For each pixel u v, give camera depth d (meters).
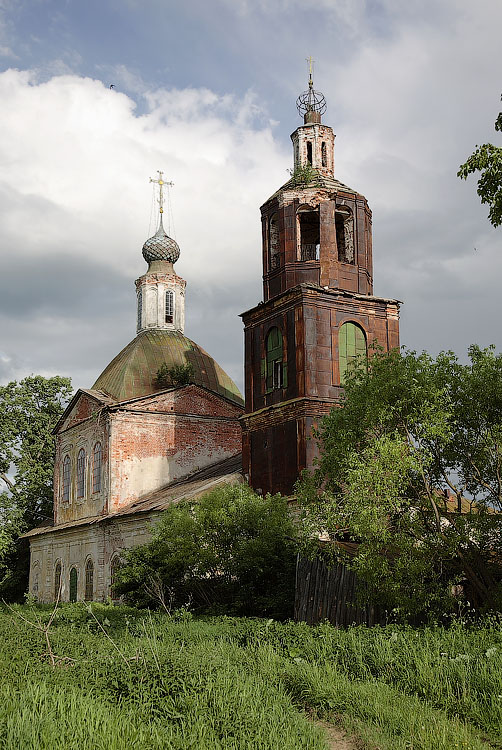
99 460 44.41
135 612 25.48
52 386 55.34
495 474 18.80
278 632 17.94
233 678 12.41
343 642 15.69
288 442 31.09
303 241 36.72
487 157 16.25
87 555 43.88
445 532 18.36
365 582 19.75
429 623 17.33
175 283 51.91
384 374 19.73
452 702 11.76
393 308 33.47
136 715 10.55
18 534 51.41
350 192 34.16
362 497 17.80
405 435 19.33
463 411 19.11
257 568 24.97
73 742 8.80
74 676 13.11
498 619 17.05
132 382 45.91
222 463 43.50
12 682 12.67
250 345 34.41
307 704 12.75
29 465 53.22
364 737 10.70
